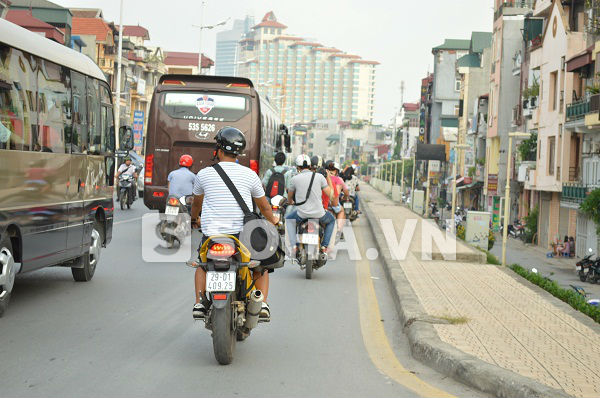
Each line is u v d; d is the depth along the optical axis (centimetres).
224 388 702
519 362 774
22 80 1028
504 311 1124
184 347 871
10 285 1005
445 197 10881
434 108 11888
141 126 6212
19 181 1019
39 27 6266
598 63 4228
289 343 916
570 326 1019
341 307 1206
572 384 691
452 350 812
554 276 3712
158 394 674
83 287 1275
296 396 684
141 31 10712
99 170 1376
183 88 2236
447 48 11856
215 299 757
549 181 5231
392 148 18150
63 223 1186
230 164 813
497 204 7244
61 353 818
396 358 857
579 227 4653
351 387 721
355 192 3155
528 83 6194
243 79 2247
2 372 733
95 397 659
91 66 1350
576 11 5178
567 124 4647
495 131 7100
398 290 1272
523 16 6950
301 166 1518
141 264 1591
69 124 1212
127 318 1028
